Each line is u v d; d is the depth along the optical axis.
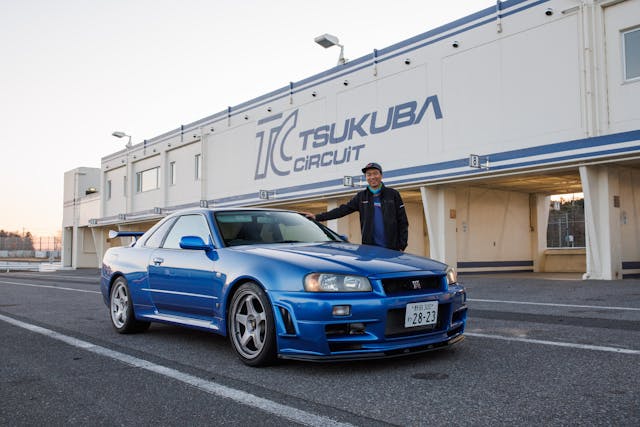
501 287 10.24
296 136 19.38
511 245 17.94
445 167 14.24
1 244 62.81
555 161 11.95
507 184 16.00
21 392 3.18
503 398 2.79
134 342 4.83
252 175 21.61
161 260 4.83
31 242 62.88
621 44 11.13
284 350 3.49
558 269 18.39
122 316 5.41
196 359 4.00
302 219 5.15
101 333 5.43
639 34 10.91
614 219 11.91
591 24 11.43
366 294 3.38
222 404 2.85
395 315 3.46
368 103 16.53
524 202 18.61
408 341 3.50
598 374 3.22
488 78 13.34
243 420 2.58
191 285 4.36
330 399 2.87
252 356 3.69
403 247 5.25
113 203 33.84
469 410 2.62
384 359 3.79
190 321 4.45
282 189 19.94
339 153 17.50
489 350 3.99
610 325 5.07
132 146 31.45
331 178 17.77
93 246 39.31
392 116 15.74
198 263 4.34
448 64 14.26
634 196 12.69
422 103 14.89
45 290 12.34
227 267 3.99
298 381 3.27
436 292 3.63
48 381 3.43
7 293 11.46
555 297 7.96
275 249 4.03
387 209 5.19
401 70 15.51
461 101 13.92
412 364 3.61
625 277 12.13
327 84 18.06
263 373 3.50
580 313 6.02
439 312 3.72
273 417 2.61
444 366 3.53
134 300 5.18
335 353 3.33
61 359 4.12
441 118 14.38
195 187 25.56
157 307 4.89
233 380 3.34
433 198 15.17
